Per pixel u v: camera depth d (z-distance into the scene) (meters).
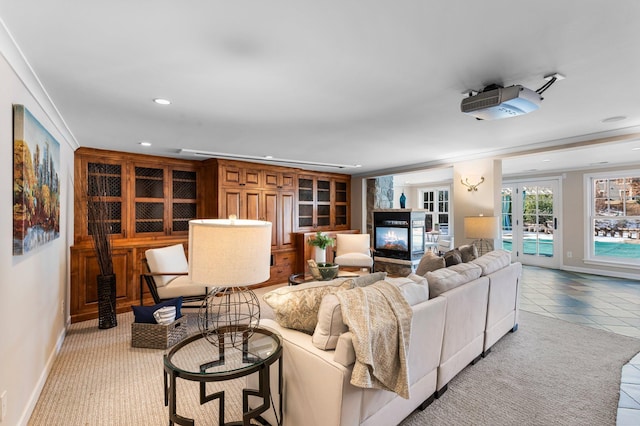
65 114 2.78
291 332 1.92
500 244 4.69
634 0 1.32
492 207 4.63
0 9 1.35
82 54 1.75
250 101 2.52
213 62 1.86
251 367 1.53
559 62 1.88
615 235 6.42
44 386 2.38
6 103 1.67
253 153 4.75
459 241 5.06
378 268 6.80
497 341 3.15
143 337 3.06
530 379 2.46
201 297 3.76
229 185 5.17
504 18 1.45
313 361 1.63
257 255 1.62
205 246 1.57
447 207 9.05
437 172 7.52
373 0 1.32
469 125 3.22
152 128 3.29
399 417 1.87
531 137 3.73
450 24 1.50
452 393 2.27
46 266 2.51
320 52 1.76
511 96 2.02
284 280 5.86
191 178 5.24
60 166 3.04
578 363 2.72
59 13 1.38
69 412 2.08
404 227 6.37
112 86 2.19
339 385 1.50
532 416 2.02
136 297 4.31
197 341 1.90
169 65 1.90
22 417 1.91
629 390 2.31
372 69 1.97
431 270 3.15
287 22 1.47
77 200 4.14
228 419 2.03
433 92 2.33
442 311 2.16
